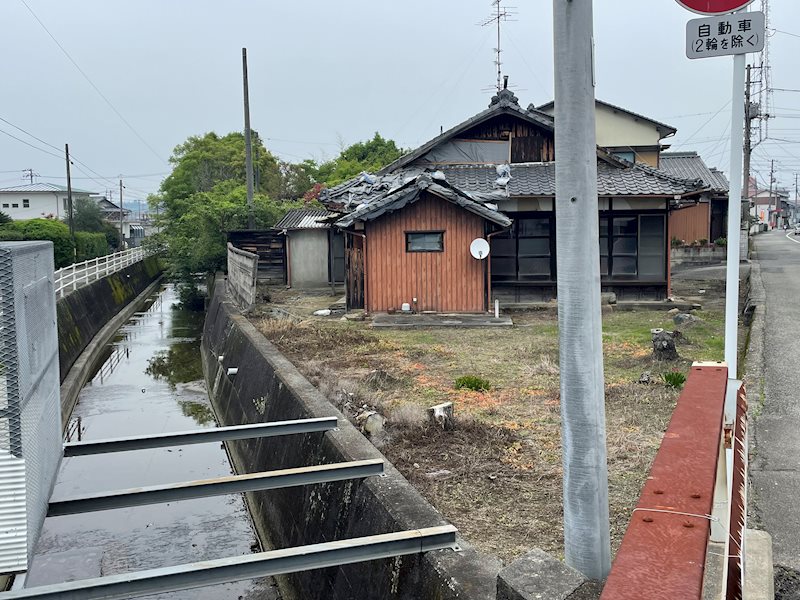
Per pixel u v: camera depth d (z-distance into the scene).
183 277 28.77
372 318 14.77
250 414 10.06
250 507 9.02
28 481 3.58
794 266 20.72
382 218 14.77
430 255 14.82
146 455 11.08
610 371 9.48
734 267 3.92
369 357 10.93
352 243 15.78
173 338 21.61
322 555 3.85
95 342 19.17
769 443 5.95
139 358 18.69
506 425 7.23
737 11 3.74
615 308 15.37
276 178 47.16
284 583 6.59
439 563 3.89
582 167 2.83
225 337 14.97
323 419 5.56
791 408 6.86
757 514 4.65
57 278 18.19
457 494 5.56
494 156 17.56
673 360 9.80
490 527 4.99
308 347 11.80
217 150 45.38
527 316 15.03
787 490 5.01
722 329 12.34
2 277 3.40
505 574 2.75
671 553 1.54
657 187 15.19
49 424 4.46
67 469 10.33
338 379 9.24
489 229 14.74
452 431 6.98
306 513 6.39
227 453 11.20
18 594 3.42
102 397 14.61
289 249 22.00
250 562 3.74
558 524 5.01
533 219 16.06
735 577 2.15
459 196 14.60
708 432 2.27
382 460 5.15
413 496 4.84
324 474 4.97
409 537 4.01
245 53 27.09
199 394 14.80
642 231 15.64
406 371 9.90
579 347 2.88
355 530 5.10
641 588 1.41
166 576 3.62
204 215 27.22
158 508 9.16
